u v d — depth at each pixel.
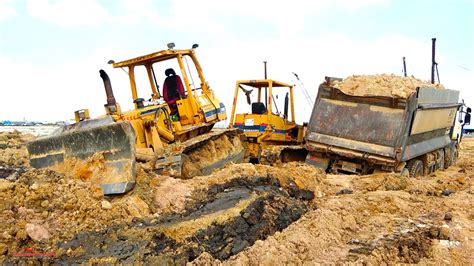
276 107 14.59
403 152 9.92
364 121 10.26
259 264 4.73
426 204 7.93
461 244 5.89
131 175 6.15
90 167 6.37
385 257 5.28
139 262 4.43
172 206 6.16
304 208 6.97
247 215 5.75
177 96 9.49
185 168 8.30
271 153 12.51
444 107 12.12
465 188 9.63
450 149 14.52
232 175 7.67
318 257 5.20
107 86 7.98
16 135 13.97
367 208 7.55
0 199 5.14
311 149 10.84
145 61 9.36
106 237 4.97
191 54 9.57
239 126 14.21
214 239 5.17
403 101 9.83
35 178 5.87
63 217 5.32
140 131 7.98
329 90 10.74
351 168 10.58
